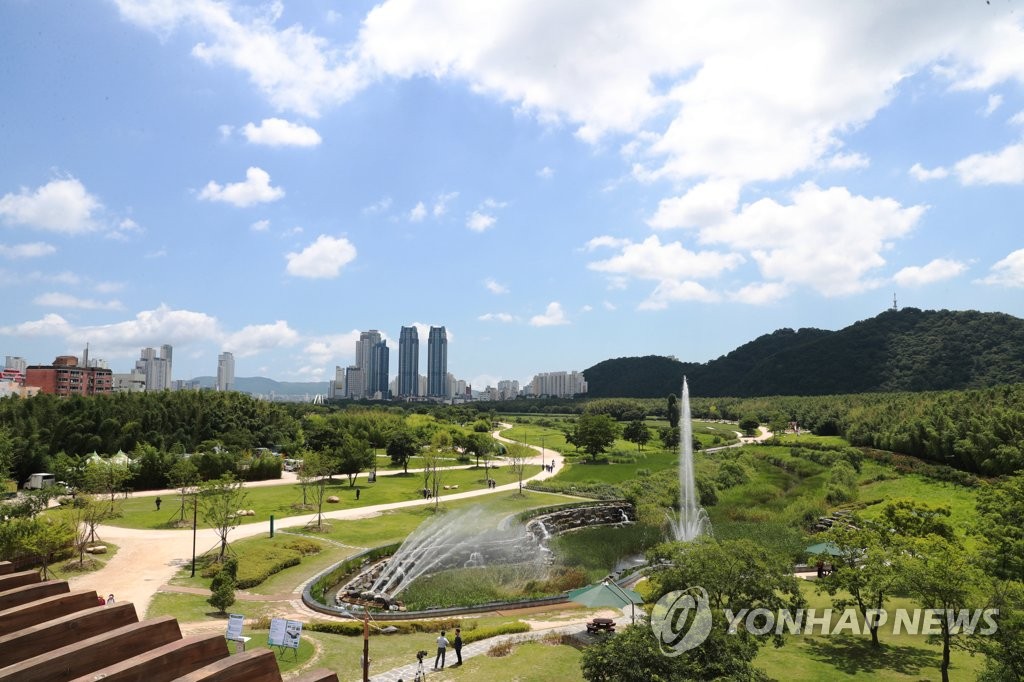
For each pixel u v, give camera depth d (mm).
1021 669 24062
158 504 73688
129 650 11492
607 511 86750
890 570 32500
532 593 46656
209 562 50281
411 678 28531
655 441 161250
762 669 29391
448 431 154875
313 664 30047
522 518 75812
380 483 103062
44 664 10242
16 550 43875
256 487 93750
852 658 31203
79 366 191250
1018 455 69812
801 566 53094
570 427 197750
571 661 30609
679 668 22312
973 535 43594
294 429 149250
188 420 125062
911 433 91688
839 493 76750
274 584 47125
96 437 102250
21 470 91188
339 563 52312
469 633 35625
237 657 10930
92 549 51781
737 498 81562
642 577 49969
